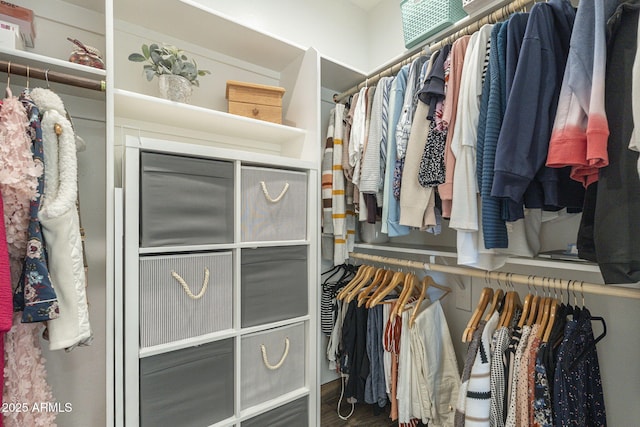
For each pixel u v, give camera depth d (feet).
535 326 3.43
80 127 4.09
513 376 3.40
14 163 2.59
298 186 4.75
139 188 3.31
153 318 3.34
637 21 2.31
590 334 3.37
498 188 2.81
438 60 3.89
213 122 4.55
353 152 5.17
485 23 3.91
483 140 3.23
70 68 3.23
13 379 2.80
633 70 2.21
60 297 2.80
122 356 3.16
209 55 5.11
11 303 2.39
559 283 3.38
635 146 2.19
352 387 5.21
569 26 3.03
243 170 4.12
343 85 6.33
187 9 4.12
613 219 2.31
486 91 3.23
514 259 3.65
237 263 3.97
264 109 4.87
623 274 2.26
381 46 7.23
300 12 6.34
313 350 4.72
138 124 4.45
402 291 5.07
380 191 4.89
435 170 3.75
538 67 2.83
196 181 3.69
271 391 4.28
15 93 3.69
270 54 5.28
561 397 3.00
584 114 2.49
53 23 3.92
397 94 4.57
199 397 3.61
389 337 4.74
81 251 3.00
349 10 7.20
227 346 3.87
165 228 3.44
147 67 4.00
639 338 3.55
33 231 2.68
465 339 3.88
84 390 4.00
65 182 2.90
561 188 3.02
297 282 4.63
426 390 4.39
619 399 3.67
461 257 3.44
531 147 2.79
